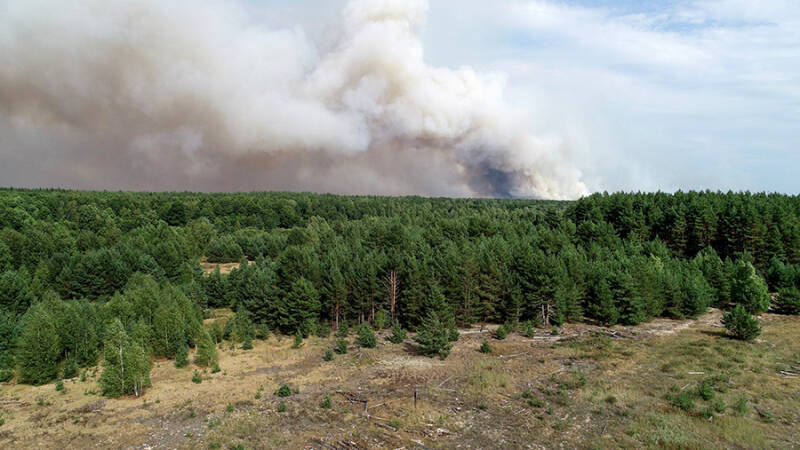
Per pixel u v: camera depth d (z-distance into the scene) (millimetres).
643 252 79625
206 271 108062
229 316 70000
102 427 32312
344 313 64625
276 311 62875
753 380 38375
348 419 33062
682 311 61688
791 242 78562
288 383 40812
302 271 65875
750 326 49188
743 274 63531
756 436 29422
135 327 46781
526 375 41719
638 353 46812
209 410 34938
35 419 33875
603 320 60062
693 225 90562
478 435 30641
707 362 42969
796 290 62531
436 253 79312
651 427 31219
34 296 65625
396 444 29422
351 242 111812
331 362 47156
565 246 78812
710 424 31266
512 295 60688
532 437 30359
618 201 110938
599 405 35000
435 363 45750
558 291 59469
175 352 49531
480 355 48125
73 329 47000
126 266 83500
